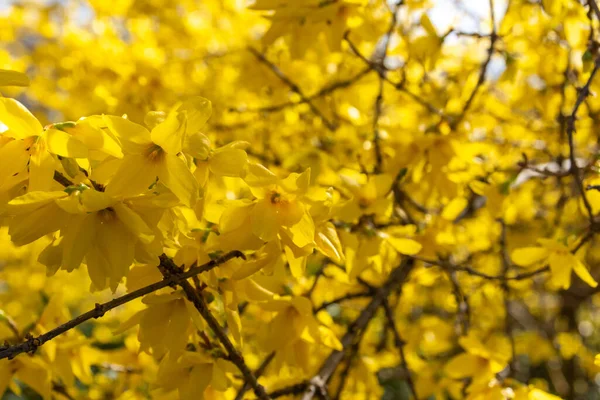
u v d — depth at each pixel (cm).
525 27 267
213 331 161
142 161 119
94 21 395
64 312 193
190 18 388
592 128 288
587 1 208
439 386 284
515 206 312
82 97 347
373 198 191
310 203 135
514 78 247
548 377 529
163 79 315
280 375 229
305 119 313
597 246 411
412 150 227
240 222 132
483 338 364
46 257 121
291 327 169
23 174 118
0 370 176
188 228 142
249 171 128
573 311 498
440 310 439
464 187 254
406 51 282
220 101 333
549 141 304
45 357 182
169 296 138
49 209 116
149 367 231
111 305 127
